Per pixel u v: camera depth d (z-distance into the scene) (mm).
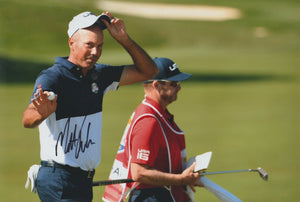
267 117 54500
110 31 13633
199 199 25484
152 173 13945
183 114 56875
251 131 45875
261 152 36844
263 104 65375
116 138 42562
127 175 14672
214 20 198625
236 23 191875
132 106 63406
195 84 90750
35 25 163625
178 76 14664
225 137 43062
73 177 13094
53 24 165125
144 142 13961
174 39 171125
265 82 93312
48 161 13117
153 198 14461
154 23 183000
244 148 38281
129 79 14336
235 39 172375
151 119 14148
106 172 31016
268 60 137250
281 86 86938
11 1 178125
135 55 14078
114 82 14094
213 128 47719
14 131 46406
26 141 41844
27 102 68250
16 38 155000
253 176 29844
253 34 178250
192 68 118938
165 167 14445
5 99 71250
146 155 13961
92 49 12828
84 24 12766
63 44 156000
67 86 12836
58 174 13016
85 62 12875
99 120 13508
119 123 50406
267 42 169000
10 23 164000
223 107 62594
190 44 167375
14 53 141375
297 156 35531
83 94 13055
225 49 160000
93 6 185500
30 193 26875
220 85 89125
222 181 28891
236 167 32312
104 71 13789
